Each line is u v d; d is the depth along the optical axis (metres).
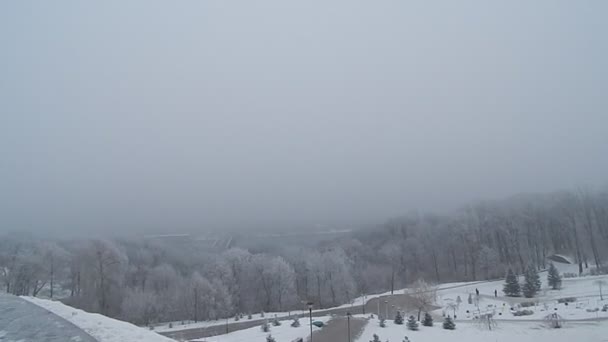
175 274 114.19
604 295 73.44
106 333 14.34
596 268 106.44
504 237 132.50
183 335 69.62
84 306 91.25
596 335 50.09
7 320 16.58
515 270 113.88
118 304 94.56
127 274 106.88
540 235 131.38
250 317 89.62
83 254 99.12
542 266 119.38
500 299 83.69
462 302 82.12
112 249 101.06
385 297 98.25
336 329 57.62
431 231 148.25
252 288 107.12
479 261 124.12
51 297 98.62
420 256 137.12
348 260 129.62
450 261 132.88
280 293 105.19
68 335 13.94
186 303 93.81
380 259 140.50
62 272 104.62
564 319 57.88
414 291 82.44
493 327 56.69
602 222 123.75
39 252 105.44
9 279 93.50
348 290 106.81
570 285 87.62
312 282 111.25
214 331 73.38
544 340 49.81
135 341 13.27
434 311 75.56
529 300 77.94
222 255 117.19
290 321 67.19
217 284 99.19
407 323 58.94
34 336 13.82
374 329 57.78
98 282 95.81
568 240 126.06
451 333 54.72
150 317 91.25
